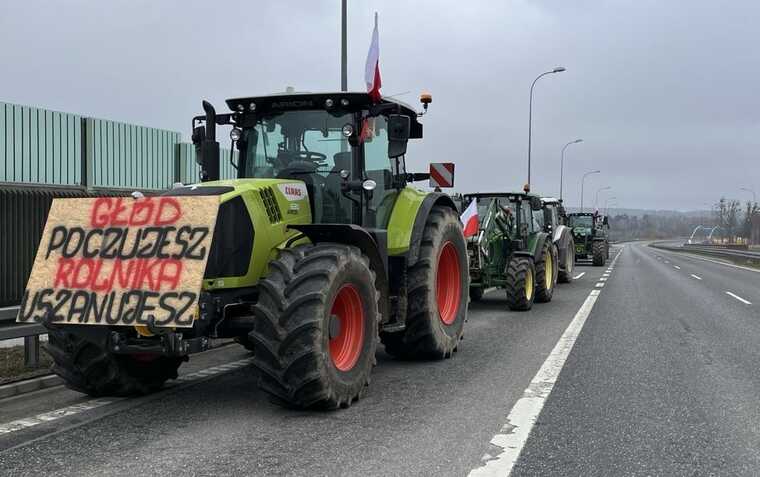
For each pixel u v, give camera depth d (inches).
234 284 213.2
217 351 336.5
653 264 1385.3
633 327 414.9
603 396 237.6
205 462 167.2
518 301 497.0
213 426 199.2
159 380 242.2
